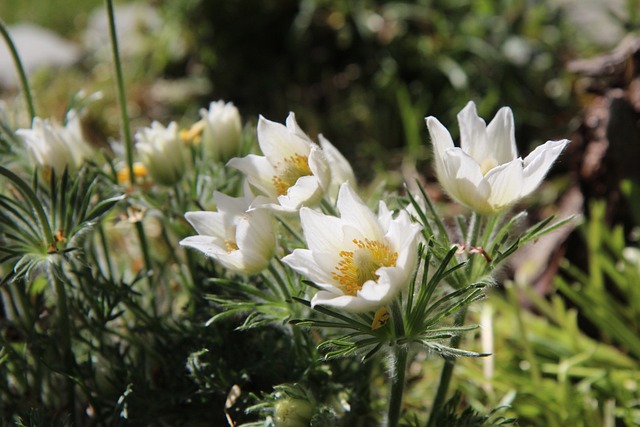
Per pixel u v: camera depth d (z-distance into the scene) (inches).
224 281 31.1
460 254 30.2
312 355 32.1
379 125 56.1
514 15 58.4
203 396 32.7
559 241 40.4
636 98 39.4
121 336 33.4
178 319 34.1
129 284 34.2
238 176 33.9
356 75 58.8
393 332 29.3
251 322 31.0
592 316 38.2
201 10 63.0
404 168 51.0
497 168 29.3
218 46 63.0
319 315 31.4
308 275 28.7
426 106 56.7
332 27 60.1
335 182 31.5
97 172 32.7
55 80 64.4
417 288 29.8
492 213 29.8
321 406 30.9
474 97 55.9
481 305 38.0
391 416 30.8
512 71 56.1
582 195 40.9
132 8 72.9
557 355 38.4
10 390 33.9
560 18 59.2
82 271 33.1
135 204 33.3
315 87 60.5
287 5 62.4
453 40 57.6
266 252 30.4
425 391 36.8
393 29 58.8
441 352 29.3
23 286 33.1
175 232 33.8
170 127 33.1
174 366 33.1
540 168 29.4
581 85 43.3
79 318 33.2
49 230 30.9
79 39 73.0
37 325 34.3
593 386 37.0
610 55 40.9
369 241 29.1
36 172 31.8
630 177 39.8
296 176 30.6
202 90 62.8
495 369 37.5
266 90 61.5
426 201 30.3
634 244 40.5
